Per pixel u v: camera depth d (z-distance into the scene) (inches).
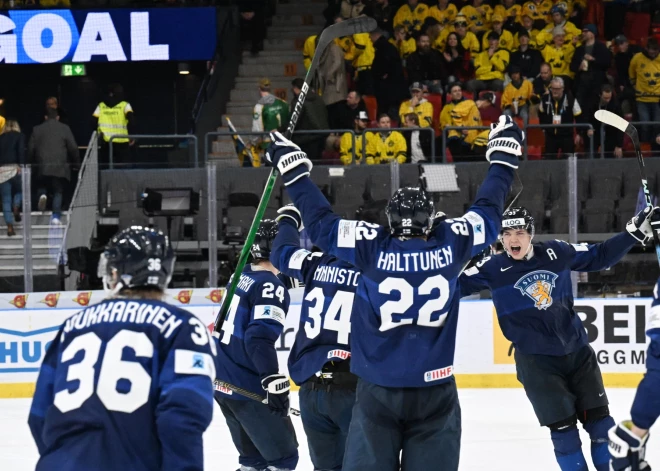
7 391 482.6
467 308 487.2
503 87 629.6
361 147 550.9
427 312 185.6
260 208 202.8
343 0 658.8
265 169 493.7
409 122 572.4
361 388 191.3
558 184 489.7
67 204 492.1
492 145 189.9
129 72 723.4
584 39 622.5
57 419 133.9
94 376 133.3
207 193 494.3
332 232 185.3
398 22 677.9
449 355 189.8
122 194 496.7
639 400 158.2
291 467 243.6
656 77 615.8
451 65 655.8
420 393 187.8
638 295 493.4
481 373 487.5
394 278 184.5
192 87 724.7
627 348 488.1
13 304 485.1
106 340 135.0
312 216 185.5
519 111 609.6
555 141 577.3
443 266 184.2
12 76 724.0
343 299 221.8
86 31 678.5
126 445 131.9
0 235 486.3
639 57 621.6
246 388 238.5
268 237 242.8
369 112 636.7
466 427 381.1
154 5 700.7
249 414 240.1
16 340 483.5
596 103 598.5
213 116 713.0
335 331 221.6
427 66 640.4
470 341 487.2
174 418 129.7
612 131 594.6
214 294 481.4
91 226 495.5
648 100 618.5
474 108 586.6
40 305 485.4
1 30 677.3
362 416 190.5
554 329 257.4
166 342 135.3
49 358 140.9
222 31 725.9
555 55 637.3
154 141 631.2
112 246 142.3
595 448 254.7
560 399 257.0
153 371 133.5
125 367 132.9
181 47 681.0
